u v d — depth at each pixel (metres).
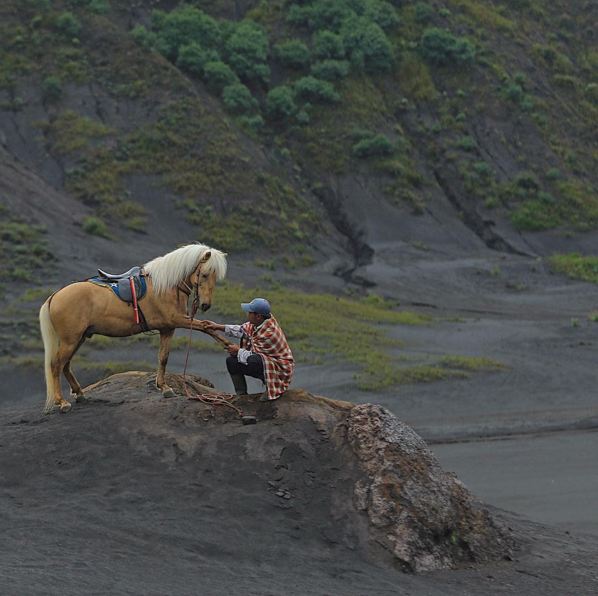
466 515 13.05
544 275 57.28
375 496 12.23
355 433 12.80
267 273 52.97
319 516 12.09
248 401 13.22
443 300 51.66
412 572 11.79
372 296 50.25
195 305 12.80
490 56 79.00
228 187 60.91
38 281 45.22
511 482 22.84
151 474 12.35
